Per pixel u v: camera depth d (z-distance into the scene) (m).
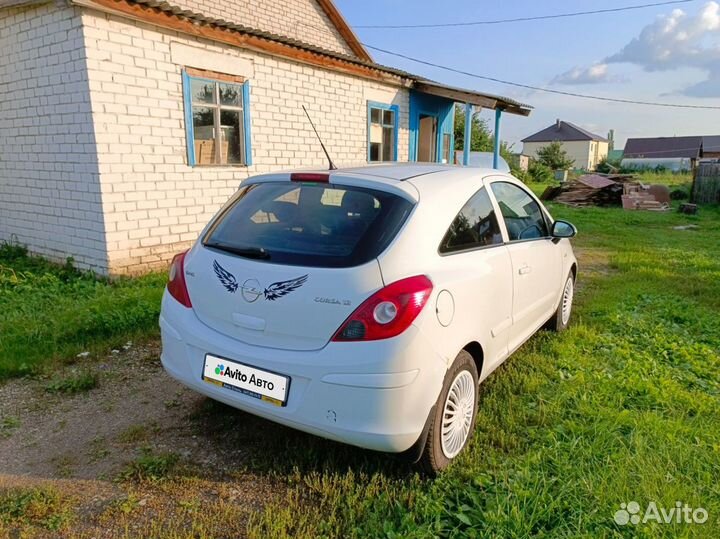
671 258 9.07
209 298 2.69
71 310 4.99
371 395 2.26
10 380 3.73
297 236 2.62
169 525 2.31
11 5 6.42
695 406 3.44
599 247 10.39
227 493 2.54
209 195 7.91
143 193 6.93
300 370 2.35
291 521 2.33
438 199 2.80
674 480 2.58
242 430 3.11
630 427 3.14
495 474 2.65
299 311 2.38
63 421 3.20
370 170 3.05
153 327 4.74
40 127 6.91
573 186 20.70
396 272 2.39
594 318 5.43
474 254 2.95
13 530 2.25
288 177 2.97
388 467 2.73
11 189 7.66
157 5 6.52
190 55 7.36
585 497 2.47
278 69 8.93
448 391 2.61
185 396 3.54
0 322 4.70
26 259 7.41
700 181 20.53
